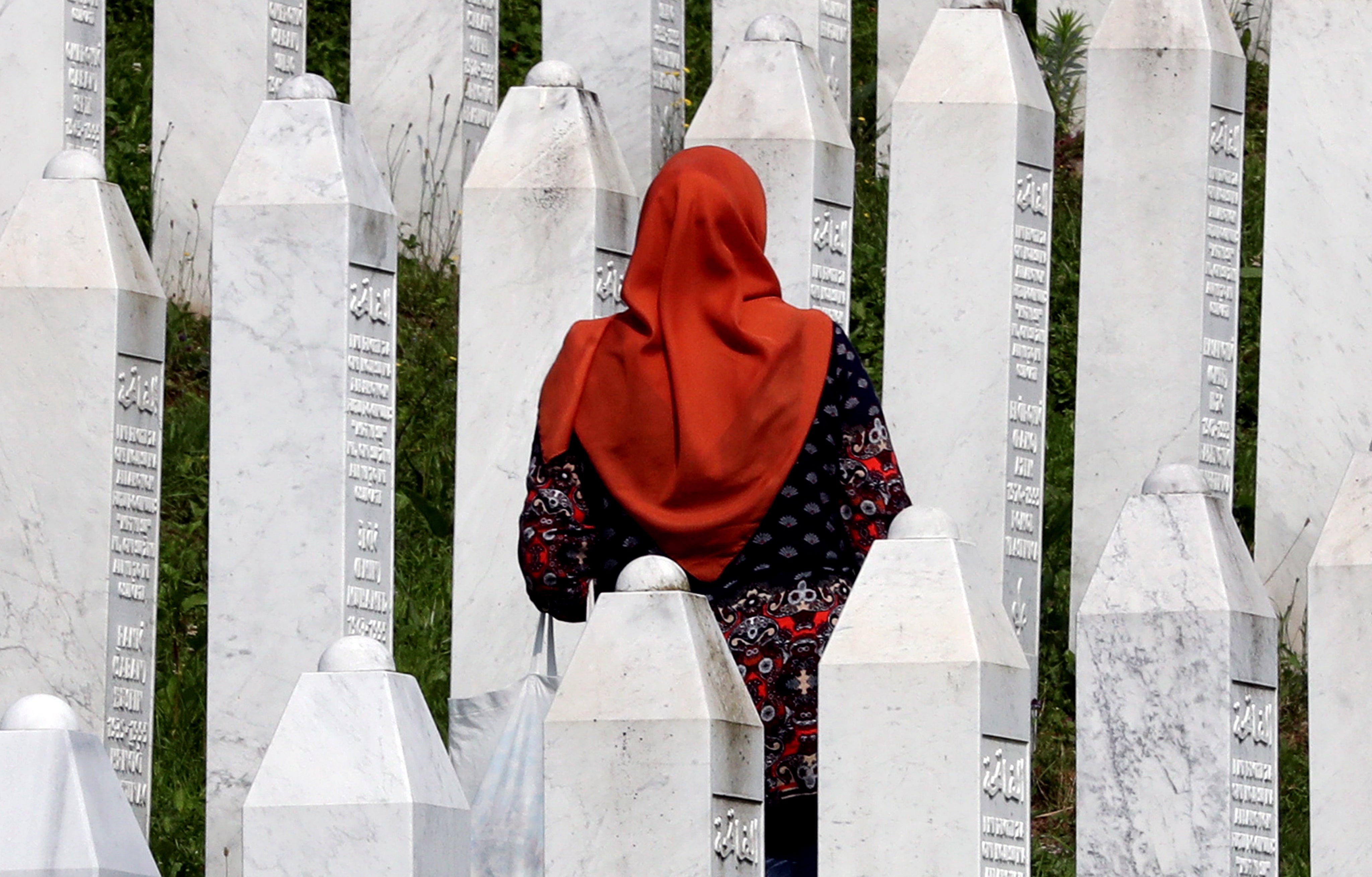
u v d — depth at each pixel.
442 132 23.55
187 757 16.95
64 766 10.27
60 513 14.58
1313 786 12.47
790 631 11.69
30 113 21.22
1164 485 11.66
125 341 14.60
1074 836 16.06
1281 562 17.73
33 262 14.57
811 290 15.98
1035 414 16.47
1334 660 12.42
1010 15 16.52
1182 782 11.44
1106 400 17.33
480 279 15.48
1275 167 17.64
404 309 22.70
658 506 11.95
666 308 12.04
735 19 21.53
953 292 16.23
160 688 17.72
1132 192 17.23
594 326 12.37
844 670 10.82
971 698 10.70
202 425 21.16
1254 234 23.47
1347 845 12.39
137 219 23.80
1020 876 11.02
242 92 23.08
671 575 10.85
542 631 12.80
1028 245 16.33
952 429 16.27
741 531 11.80
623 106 21.78
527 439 15.39
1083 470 17.38
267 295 14.42
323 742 11.03
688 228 12.03
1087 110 17.31
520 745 12.49
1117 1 17.25
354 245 14.41
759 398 11.80
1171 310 17.19
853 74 26.75
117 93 25.98
